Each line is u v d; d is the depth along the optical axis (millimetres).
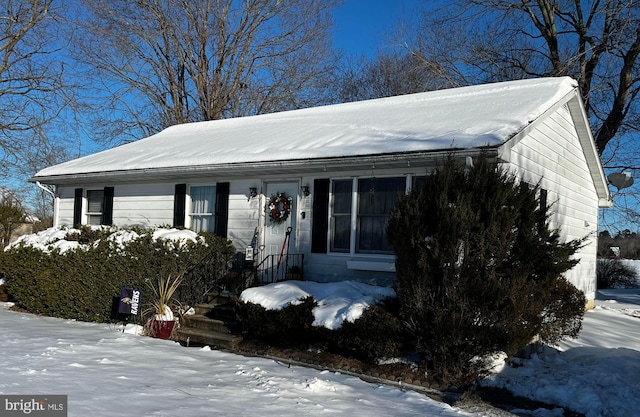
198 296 10547
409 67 29281
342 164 9234
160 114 28234
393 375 7109
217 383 6031
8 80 21922
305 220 10719
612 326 12016
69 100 22594
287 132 12727
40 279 11586
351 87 32219
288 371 6867
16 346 7590
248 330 8734
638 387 6809
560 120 12266
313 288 8945
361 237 9844
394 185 9500
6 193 23438
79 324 10328
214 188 12492
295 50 28969
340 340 7574
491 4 22812
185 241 10453
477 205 6898
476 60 23812
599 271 27266
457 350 6895
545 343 8906
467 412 5816
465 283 6715
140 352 7555
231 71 28062
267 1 27422
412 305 7039
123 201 14195
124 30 25828
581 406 6281
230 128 16016
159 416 4637
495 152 7574
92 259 10805
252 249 11117
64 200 15930
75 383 5555
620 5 19766
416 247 7078
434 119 10734
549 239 7227
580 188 13984
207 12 26906
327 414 5160
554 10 22156
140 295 9938
